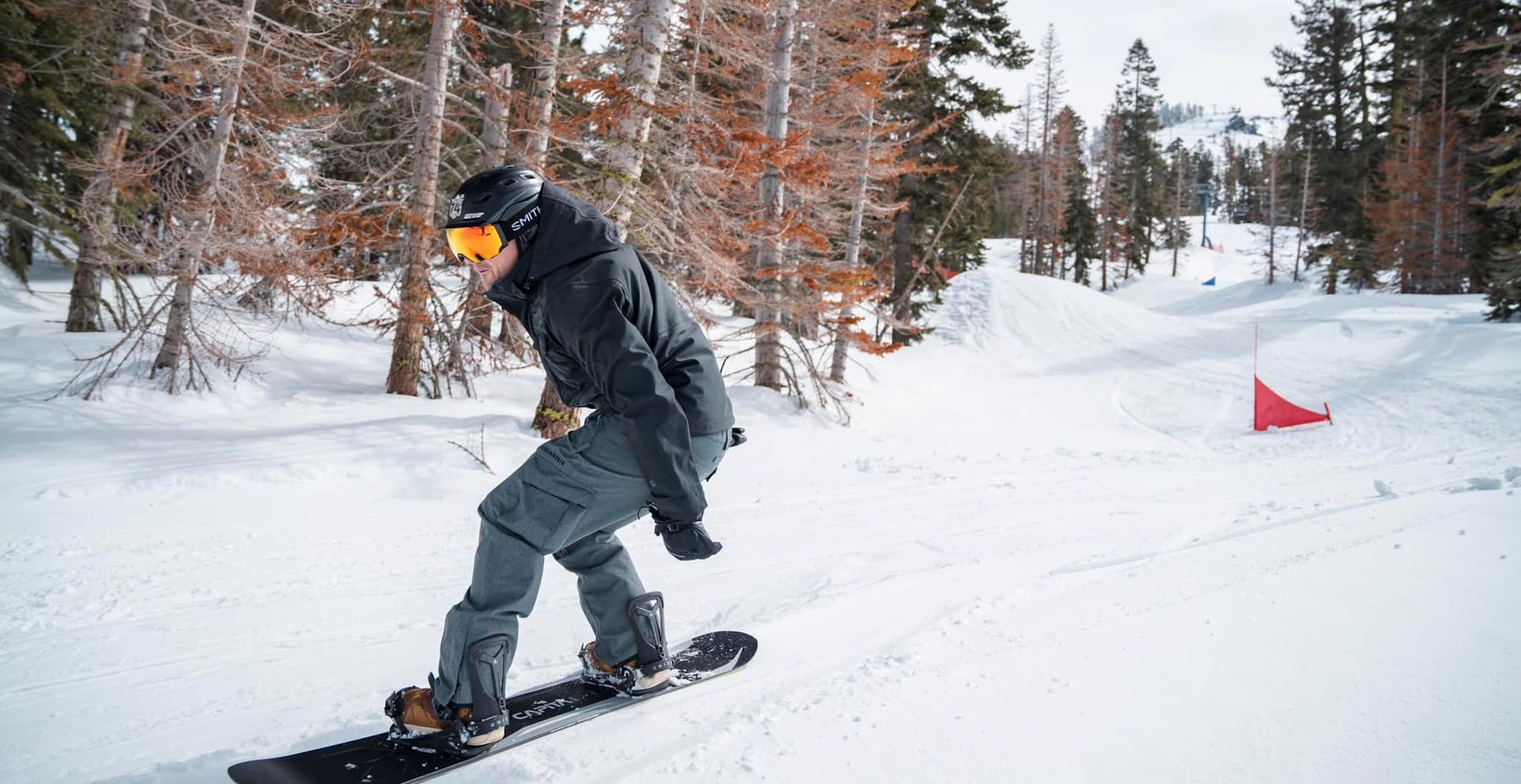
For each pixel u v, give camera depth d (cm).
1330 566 323
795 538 564
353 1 908
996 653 257
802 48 1227
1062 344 2362
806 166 896
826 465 946
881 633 295
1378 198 3859
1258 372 1944
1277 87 4728
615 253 201
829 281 1100
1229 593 299
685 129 865
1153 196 6072
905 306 2055
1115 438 1394
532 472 214
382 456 773
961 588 354
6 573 468
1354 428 1389
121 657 343
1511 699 196
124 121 1093
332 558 523
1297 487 773
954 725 204
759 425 1102
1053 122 5194
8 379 886
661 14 827
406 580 479
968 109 1884
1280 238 6469
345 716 255
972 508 682
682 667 255
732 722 213
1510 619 249
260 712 273
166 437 786
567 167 919
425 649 355
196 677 315
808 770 186
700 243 916
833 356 1500
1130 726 198
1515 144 2066
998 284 2873
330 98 1083
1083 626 276
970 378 1964
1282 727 193
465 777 197
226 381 953
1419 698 201
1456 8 2403
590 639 331
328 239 891
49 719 269
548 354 214
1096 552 446
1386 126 3794
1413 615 258
